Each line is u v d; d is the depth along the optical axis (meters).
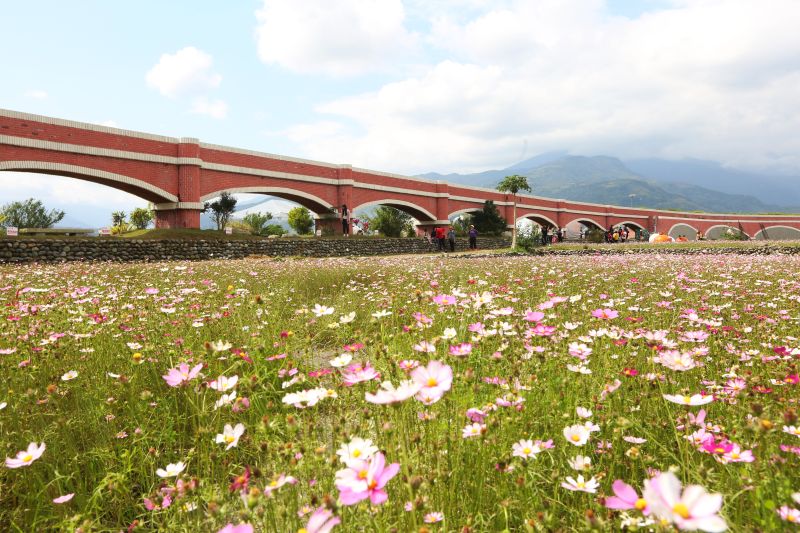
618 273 8.73
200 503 1.61
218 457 1.87
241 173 27.95
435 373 1.23
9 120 18.70
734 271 8.77
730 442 1.48
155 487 1.88
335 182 34.12
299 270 9.50
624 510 1.32
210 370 2.54
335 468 1.47
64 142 20.27
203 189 25.95
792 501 1.23
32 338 2.90
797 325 3.71
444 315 3.43
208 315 3.77
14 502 1.85
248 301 4.50
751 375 2.09
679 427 1.80
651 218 73.88
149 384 2.69
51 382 2.54
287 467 1.46
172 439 2.14
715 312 4.03
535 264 11.48
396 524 1.30
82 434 2.24
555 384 2.13
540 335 2.44
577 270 9.35
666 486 0.77
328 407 2.08
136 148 22.86
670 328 3.42
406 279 7.43
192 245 18.34
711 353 2.74
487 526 1.42
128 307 4.14
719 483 1.44
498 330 2.49
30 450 1.51
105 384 2.56
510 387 1.82
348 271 9.09
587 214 65.44
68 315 3.71
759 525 1.21
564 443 1.76
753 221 75.31
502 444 1.61
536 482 1.59
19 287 5.60
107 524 1.75
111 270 9.65
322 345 3.62
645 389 2.15
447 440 1.57
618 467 1.74
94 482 1.90
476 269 9.58
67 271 9.15
